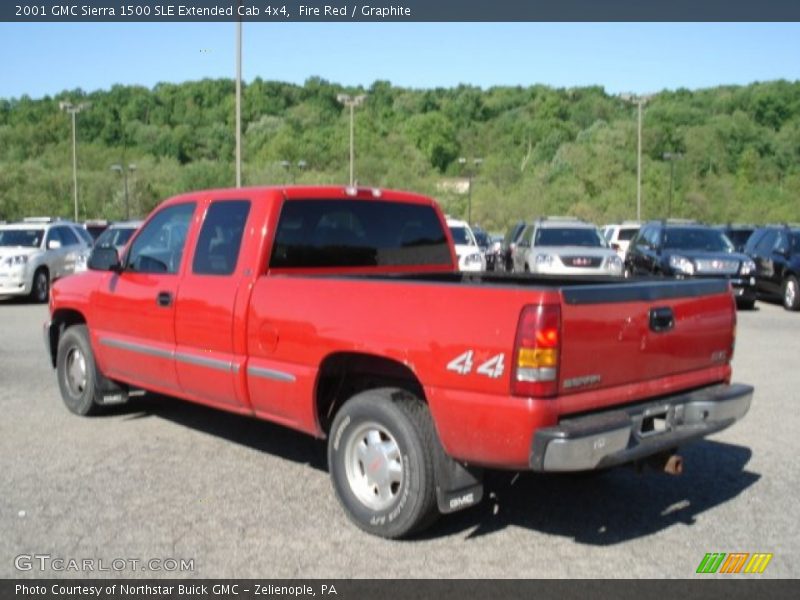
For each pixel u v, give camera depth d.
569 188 78.94
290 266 6.06
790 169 90.12
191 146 113.69
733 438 7.39
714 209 77.62
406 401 4.97
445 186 88.12
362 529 5.16
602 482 6.21
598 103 124.81
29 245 20.19
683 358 5.16
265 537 5.07
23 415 8.09
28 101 128.62
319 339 5.28
